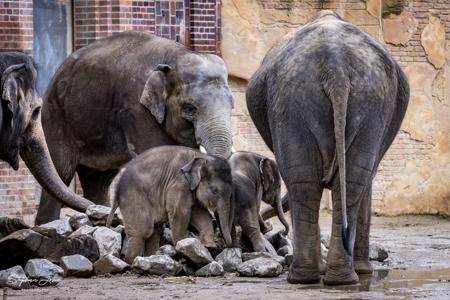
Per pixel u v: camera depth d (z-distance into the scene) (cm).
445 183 2591
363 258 1474
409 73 2581
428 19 2592
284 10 2472
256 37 2450
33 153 1617
